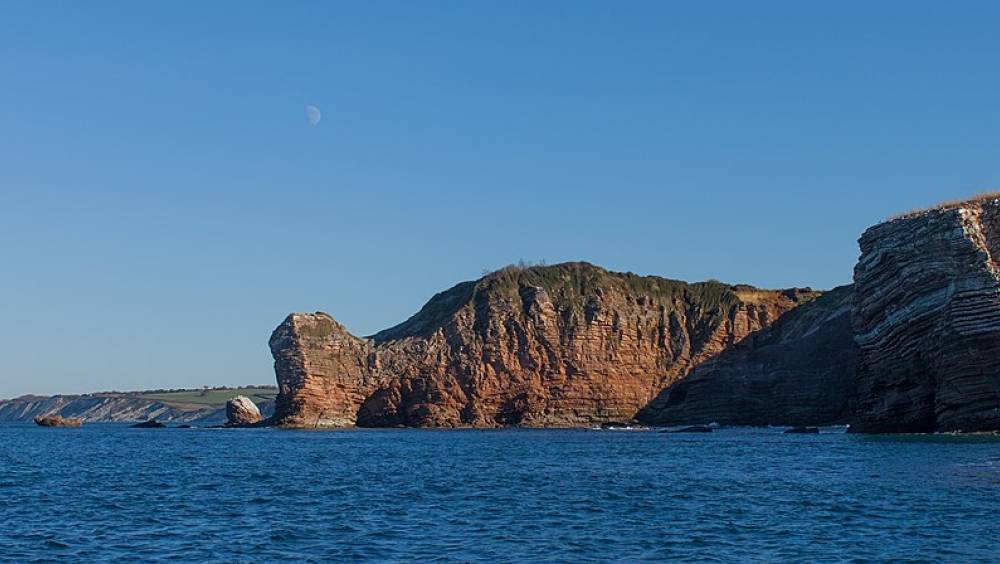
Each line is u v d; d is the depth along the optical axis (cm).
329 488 5859
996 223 10325
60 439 14900
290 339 19975
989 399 9712
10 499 5253
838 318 19138
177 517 4550
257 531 4119
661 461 8156
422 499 5234
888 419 11138
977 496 4888
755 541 3816
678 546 3731
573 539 3894
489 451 10044
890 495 4997
